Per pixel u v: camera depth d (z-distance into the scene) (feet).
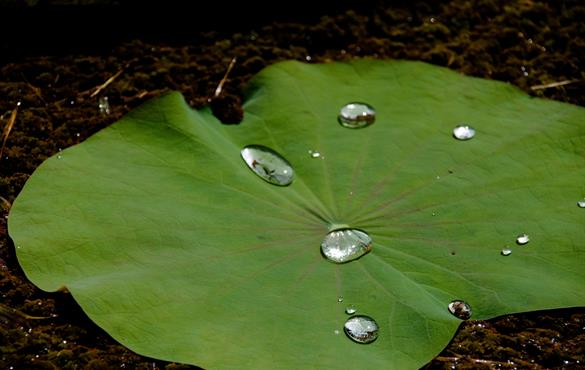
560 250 3.26
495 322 3.24
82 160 3.34
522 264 3.24
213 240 3.25
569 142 3.42
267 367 3.10
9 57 3.62
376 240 3.27
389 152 3.40
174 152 3.36
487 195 3.33
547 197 3.33
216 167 3.34
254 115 3.46
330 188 3.34
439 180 3.35
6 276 3.25
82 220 3.26
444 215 3.30
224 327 3.15
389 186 3.34
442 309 3.18
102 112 3.54
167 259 3.22
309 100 3.49
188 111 3.43
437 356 3.19
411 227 3.29
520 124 3.45
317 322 3.16
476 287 3.21
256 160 3.38
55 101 3.55
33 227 3.24
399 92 3.51
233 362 3.11
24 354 3.16
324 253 3.25
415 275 3.22
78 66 3.62
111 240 3.24
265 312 3.17
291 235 3.27
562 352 3.20
